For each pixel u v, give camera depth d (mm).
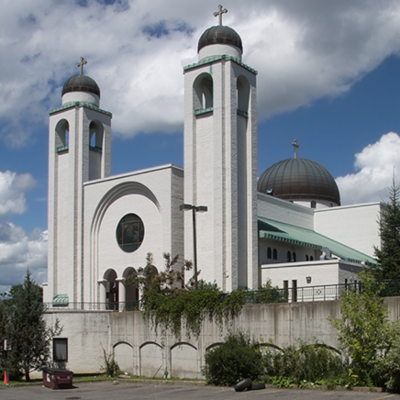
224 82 48844
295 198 73312
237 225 47188
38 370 41344
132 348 42562
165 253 44781
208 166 48531
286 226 61844
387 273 48031
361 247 66938
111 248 55562
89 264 56594
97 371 43875
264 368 32031
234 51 50781
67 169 60812
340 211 68875
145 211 53156
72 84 62188
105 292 55969
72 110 60688
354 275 47406
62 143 62969
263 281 48438
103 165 62094
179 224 50812
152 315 40875
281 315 32750
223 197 46906
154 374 40312
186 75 50719
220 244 46062
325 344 30453
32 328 40219
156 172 51719
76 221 57969
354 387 27266
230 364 32094
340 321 28578
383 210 66812
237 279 46281
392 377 25859
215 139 47906
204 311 37000
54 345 43531
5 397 31562
